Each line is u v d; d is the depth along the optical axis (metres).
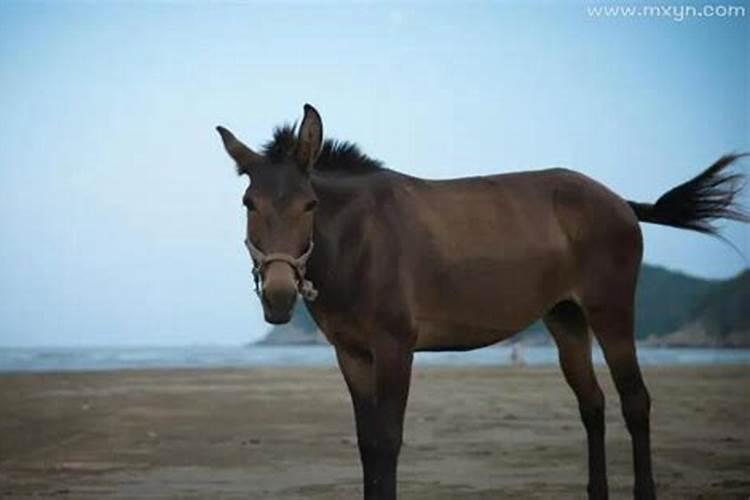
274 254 5.79
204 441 10.97
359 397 6.44
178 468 9.30
